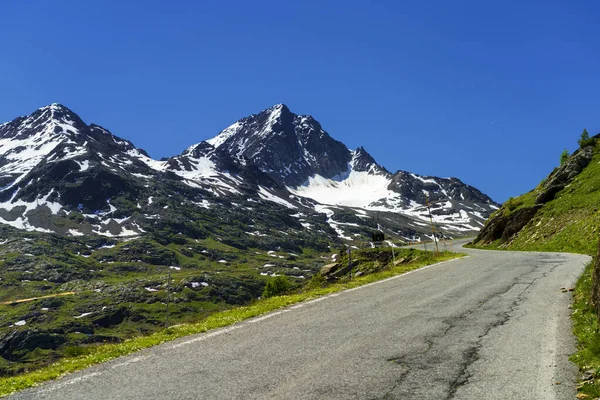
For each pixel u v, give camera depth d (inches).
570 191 2225.6
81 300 6466.5
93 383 318.3
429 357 356.8
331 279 2010.3
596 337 363.9
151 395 287.6
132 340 471.8
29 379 331.9
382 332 447.2
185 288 6988.2
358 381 303.0
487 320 485.7
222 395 282.5
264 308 626.8
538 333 419.2
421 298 653.3
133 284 7145.7
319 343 410.9
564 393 274.5
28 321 5693.9
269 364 348.5
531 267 1000.9
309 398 273.3
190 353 394.9
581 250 1408.7
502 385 290.4
